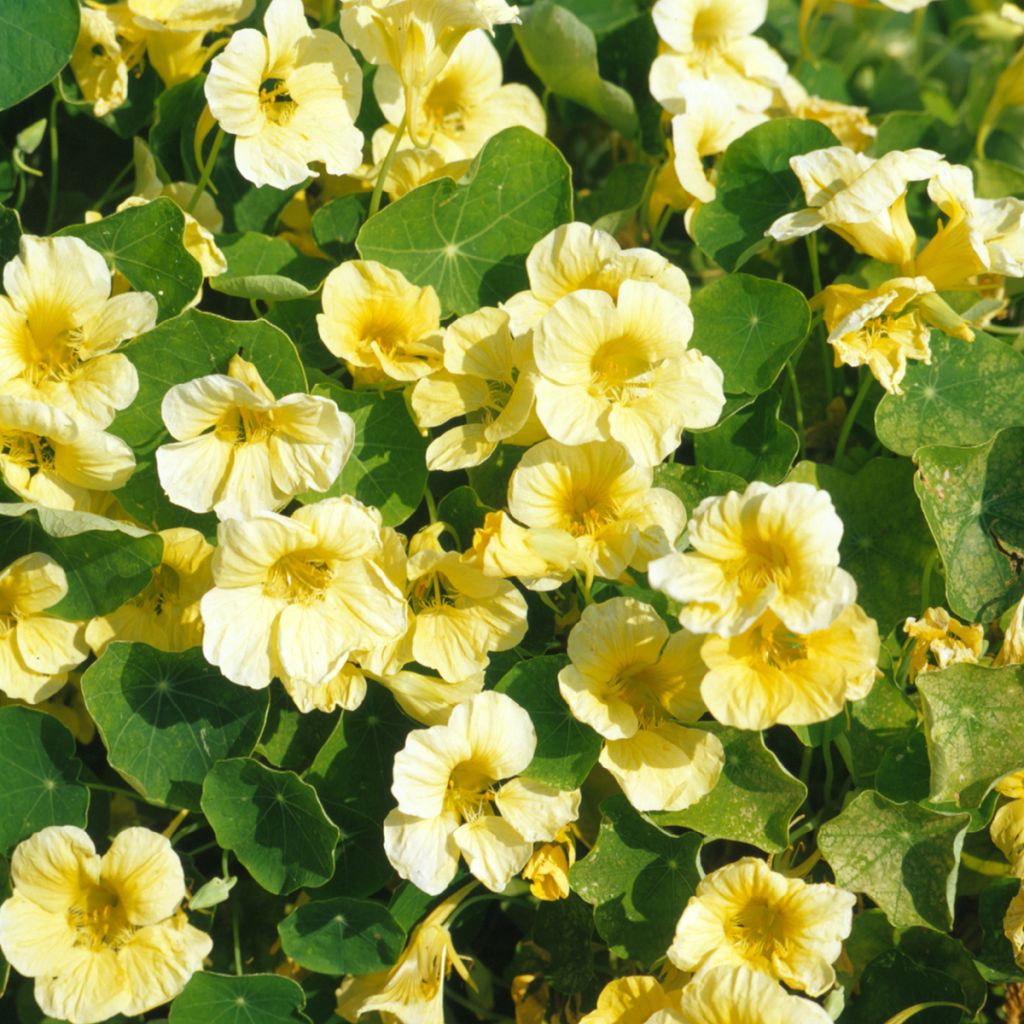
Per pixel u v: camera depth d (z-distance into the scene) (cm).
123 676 91
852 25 118
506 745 90
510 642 90
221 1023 91
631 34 105
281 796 91
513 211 96
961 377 97
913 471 96
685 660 90
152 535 90
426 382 92
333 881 93
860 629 88
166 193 97
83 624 92
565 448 91
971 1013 93
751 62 104
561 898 93
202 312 92
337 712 93
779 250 103
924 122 107
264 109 93
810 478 96
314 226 97
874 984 93
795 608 87
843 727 93
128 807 97
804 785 90
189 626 92
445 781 89
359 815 93
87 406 90
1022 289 104
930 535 96
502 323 92
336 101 94
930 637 92
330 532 88
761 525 87
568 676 90
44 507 89
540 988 95
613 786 94
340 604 89
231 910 96
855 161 95
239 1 96
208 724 91
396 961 91
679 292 92
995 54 118
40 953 89
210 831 96
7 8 94
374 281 92
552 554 89
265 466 89
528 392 91
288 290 93
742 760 91
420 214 95
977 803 91
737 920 90
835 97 112
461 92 99
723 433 96
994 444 95
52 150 99
